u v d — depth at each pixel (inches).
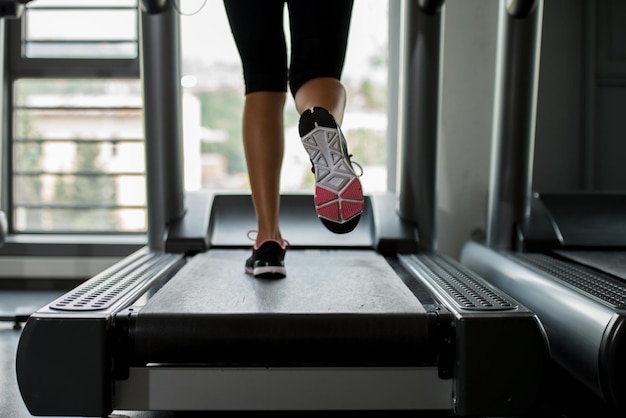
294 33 47.8
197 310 46.1
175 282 56.8
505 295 51.1
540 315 57.9
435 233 83.2
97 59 108.9
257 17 51.3
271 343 44.5
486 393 43.1
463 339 43.1
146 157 81.1
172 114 80.9
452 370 45.0
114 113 114.3
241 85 117.3
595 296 51.9
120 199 115.8
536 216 83.3
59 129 114.6
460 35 99.5
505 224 82.4
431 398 45.3
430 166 82.0
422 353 45.1
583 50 94.1
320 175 45.7
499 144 82.1
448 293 51.6
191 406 45.2
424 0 77.3
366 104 116.6
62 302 47.4
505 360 43.1
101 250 104.8
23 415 50.8
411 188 82.3
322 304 48.2
